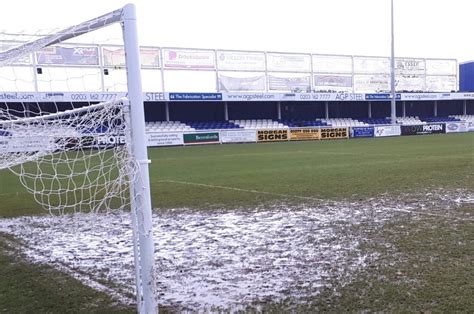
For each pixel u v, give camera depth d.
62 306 3.66
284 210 7.20
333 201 7.75
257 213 7.07
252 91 36.94
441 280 3.80
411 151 17.58
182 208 7.76
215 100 33.69
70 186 10.12
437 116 45.56
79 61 26.25
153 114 36.22
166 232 6.13
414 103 44.72
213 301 3.65
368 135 33.50
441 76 45.25
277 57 37.53
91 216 7.40
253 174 11.88
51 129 4.63
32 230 6.65
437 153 16.31
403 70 43.34
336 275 4.07
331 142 27.08
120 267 4.69
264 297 3.67
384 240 5.17
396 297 3.48
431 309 3.24
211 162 15.99
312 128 32.47
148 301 3.21
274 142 29.89
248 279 4.12
